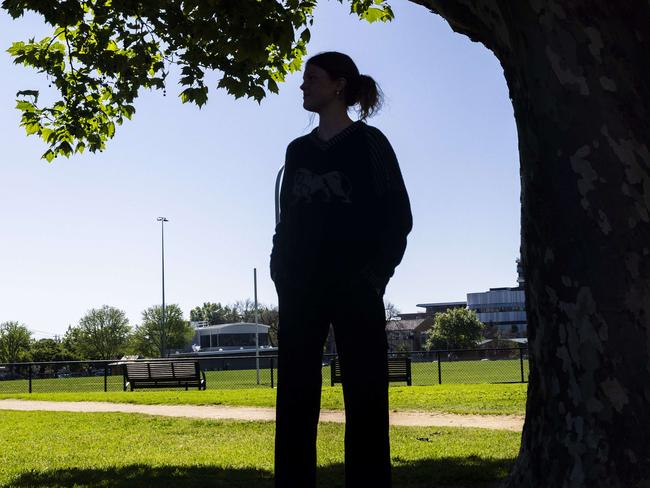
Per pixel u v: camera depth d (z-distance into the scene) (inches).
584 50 110.7
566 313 110.3
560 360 110.9
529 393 119.0
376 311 110.0
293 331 111.7
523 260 121.0
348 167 112.6
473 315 3506.4
